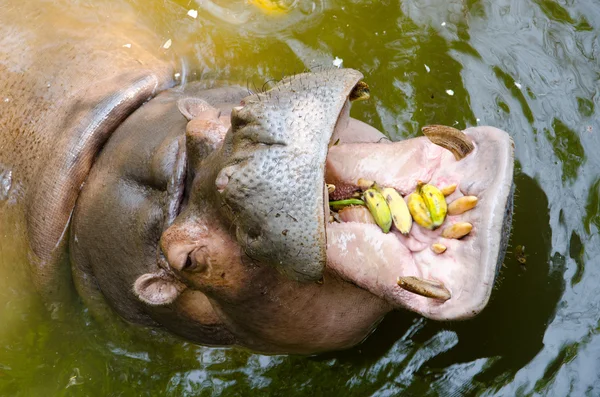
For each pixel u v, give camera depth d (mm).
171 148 4859
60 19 6633
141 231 5066
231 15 7297
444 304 3768
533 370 5121
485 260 3666
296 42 7145
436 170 4203
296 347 5262
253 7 7355
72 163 5711
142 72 6195
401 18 7199
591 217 5684
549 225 5688
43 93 6105
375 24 7211
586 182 5867
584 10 6879
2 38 6363
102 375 5980
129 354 6051
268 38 7164
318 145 3564
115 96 5863
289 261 3584
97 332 6156
